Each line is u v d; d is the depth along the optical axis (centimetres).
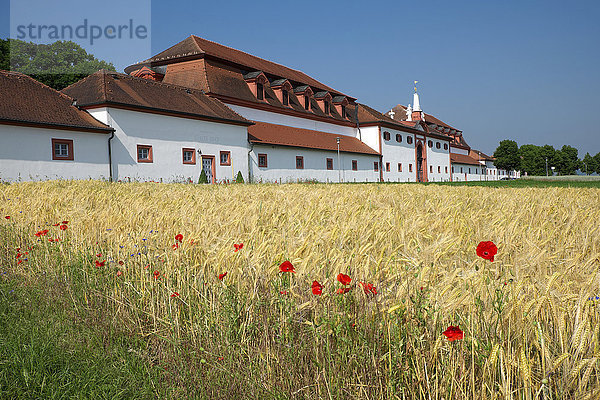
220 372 321
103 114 2753
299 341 324
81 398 316
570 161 17388
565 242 380
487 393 235
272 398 291
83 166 2609
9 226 742
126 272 483
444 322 262
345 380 279
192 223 564
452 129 9156
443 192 1217
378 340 282
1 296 507
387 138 6009
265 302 348
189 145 3278
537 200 800
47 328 413
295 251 387
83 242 580
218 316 358
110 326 410
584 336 213
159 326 395
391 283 313
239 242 439
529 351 231
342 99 5731
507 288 261
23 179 2334
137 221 628
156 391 327
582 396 209
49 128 2442
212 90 3884
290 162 4325
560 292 252
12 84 2569
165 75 4212
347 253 369
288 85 4828
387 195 987
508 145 13962
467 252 357
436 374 248
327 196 970
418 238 404
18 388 322
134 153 2900
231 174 3631
